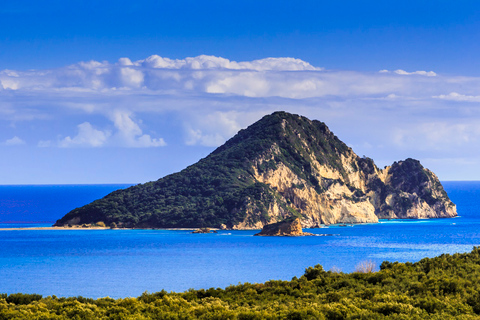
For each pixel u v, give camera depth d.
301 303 79.12
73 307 78.62
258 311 74.69
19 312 76.12
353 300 79.69
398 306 73.81
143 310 78.62
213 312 74.56
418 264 100.81
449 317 70.31
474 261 99.12
